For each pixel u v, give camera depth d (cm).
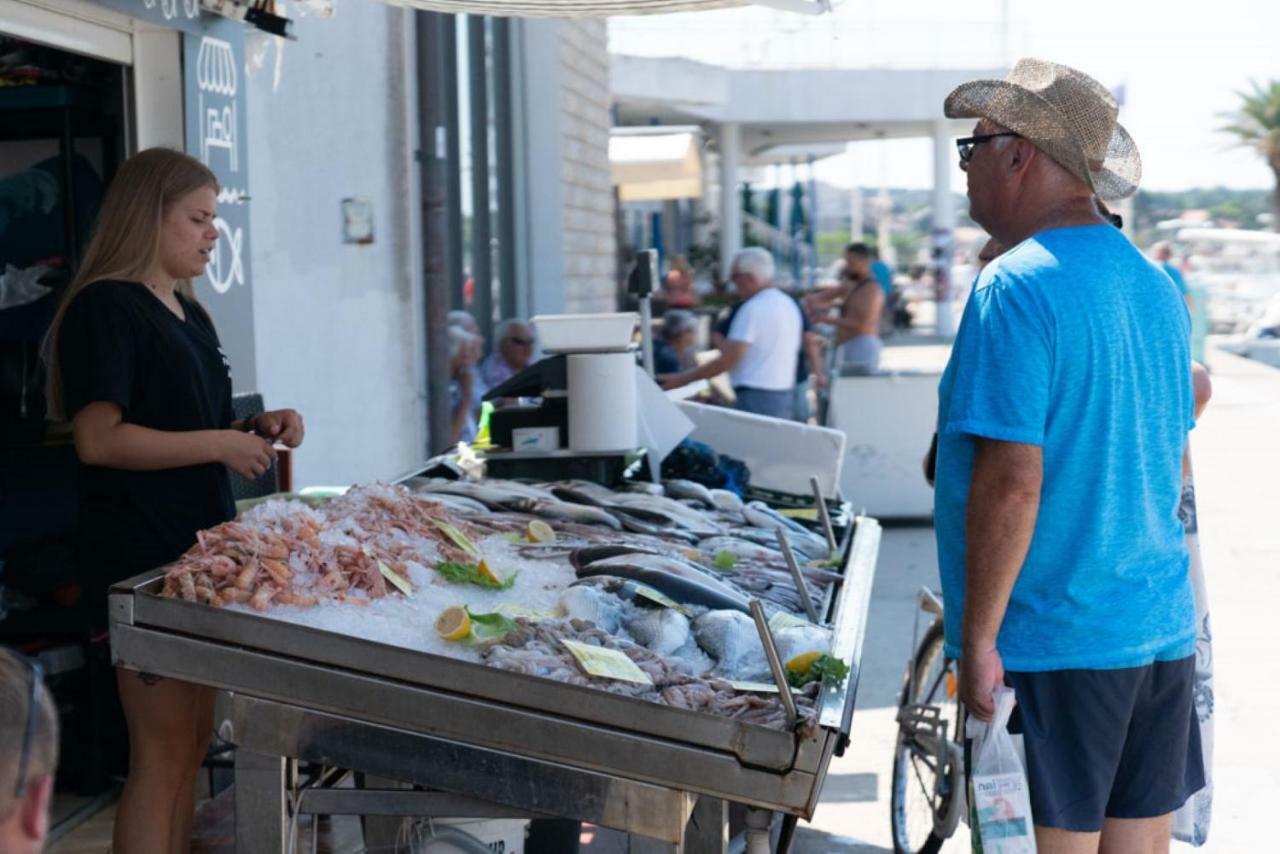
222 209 550
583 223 1353
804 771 251
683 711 255
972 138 307
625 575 327
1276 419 1778
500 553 354
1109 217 321
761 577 370
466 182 1094
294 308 698
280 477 550
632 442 517
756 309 881
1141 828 310
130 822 333
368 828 344
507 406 543
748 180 4241
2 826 146
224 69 553
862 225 5719
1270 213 4544
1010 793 284
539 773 264
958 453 299
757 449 591
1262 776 546
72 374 341
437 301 865
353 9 758
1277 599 852
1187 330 304
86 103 517
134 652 278
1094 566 288
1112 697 290
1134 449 289
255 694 274
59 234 530
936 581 905
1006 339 283
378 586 298
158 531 350
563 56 1246
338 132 744
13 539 532
